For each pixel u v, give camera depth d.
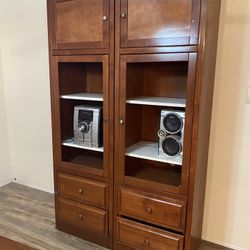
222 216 1.93
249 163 1.77
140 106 1.87
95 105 1.92
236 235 1.91
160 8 1.40
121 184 1.74
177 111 1.58
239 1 1.62
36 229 2.12
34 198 2.64
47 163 2.72
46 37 2.39
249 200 1.82
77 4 1.64
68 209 2.01
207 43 1.39
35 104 2.63
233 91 1.73
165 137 1.62
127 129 1.72
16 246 1.42
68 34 1.71
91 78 2.08
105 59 1.62
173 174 1.77
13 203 2.53
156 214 1.65
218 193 1.91
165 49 1.43
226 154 1.83
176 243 1.61
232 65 1.70
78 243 1.96
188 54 1.38
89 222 1.93
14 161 2.96
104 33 1.58
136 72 1.74
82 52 1.68
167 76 1.82
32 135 2.74
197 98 1.40
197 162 1.52
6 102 2.82
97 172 1.81
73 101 1.99
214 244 1.98
